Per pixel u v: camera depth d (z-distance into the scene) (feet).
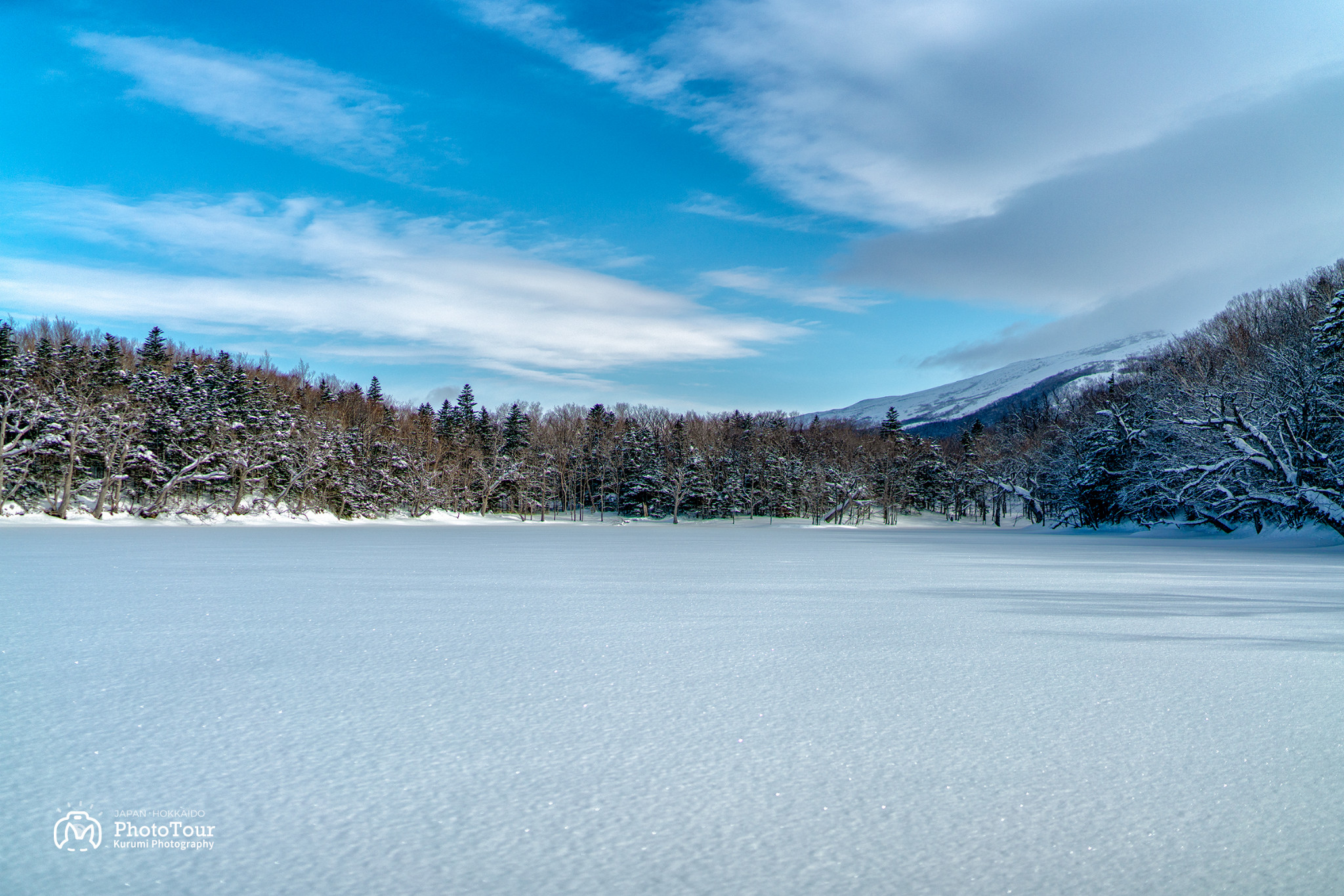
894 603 43.62
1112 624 35.19
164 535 139.44
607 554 99.86
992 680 22.94
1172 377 194.49
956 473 428.97
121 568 65.36
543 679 23.04
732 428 468.75
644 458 372.38
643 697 20.75
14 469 191.42
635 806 13.00
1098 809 12.94
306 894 9.90
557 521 339.36
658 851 11.25
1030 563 85.56
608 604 42.57
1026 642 29.86
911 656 26.96
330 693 21.03
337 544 117.29
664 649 28.32
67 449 196.54
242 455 229.66
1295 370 137.80
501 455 375.45
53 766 14.84
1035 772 14.74
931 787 13.94
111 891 9.99
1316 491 129.70
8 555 81.82
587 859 10.98
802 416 604.49
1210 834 11.93
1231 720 18.48
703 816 12.59
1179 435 159.94
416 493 303.07
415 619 36.06
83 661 25.43
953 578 63.10
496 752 15.90
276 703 19.95
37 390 196.85
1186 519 190.49
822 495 358.64
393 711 19.16
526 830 12.00
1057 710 19.44
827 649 28.40
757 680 22.93
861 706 19.80
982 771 14.79
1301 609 41.24
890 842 11.62
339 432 276.82
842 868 10.75
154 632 31.37
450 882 10.28
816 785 14.02
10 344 194.29
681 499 354.74
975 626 34.53
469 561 79.51
